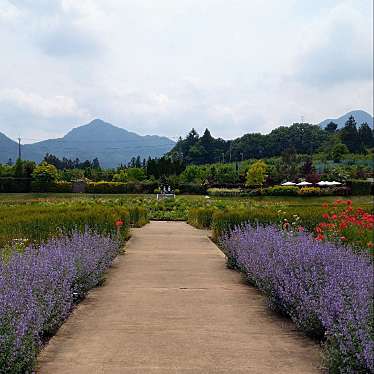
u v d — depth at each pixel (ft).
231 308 21.45
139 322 19.02
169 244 48.93
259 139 456.04
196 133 496.23
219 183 243.19
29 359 13.23
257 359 14.78
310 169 257.14
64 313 18.35
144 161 369.91
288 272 20.02
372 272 19.15
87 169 291.17
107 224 41.55
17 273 17.78
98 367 13.97
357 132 405.39
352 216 36.22
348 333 12.84
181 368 13.92
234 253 31.99
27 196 185.68
